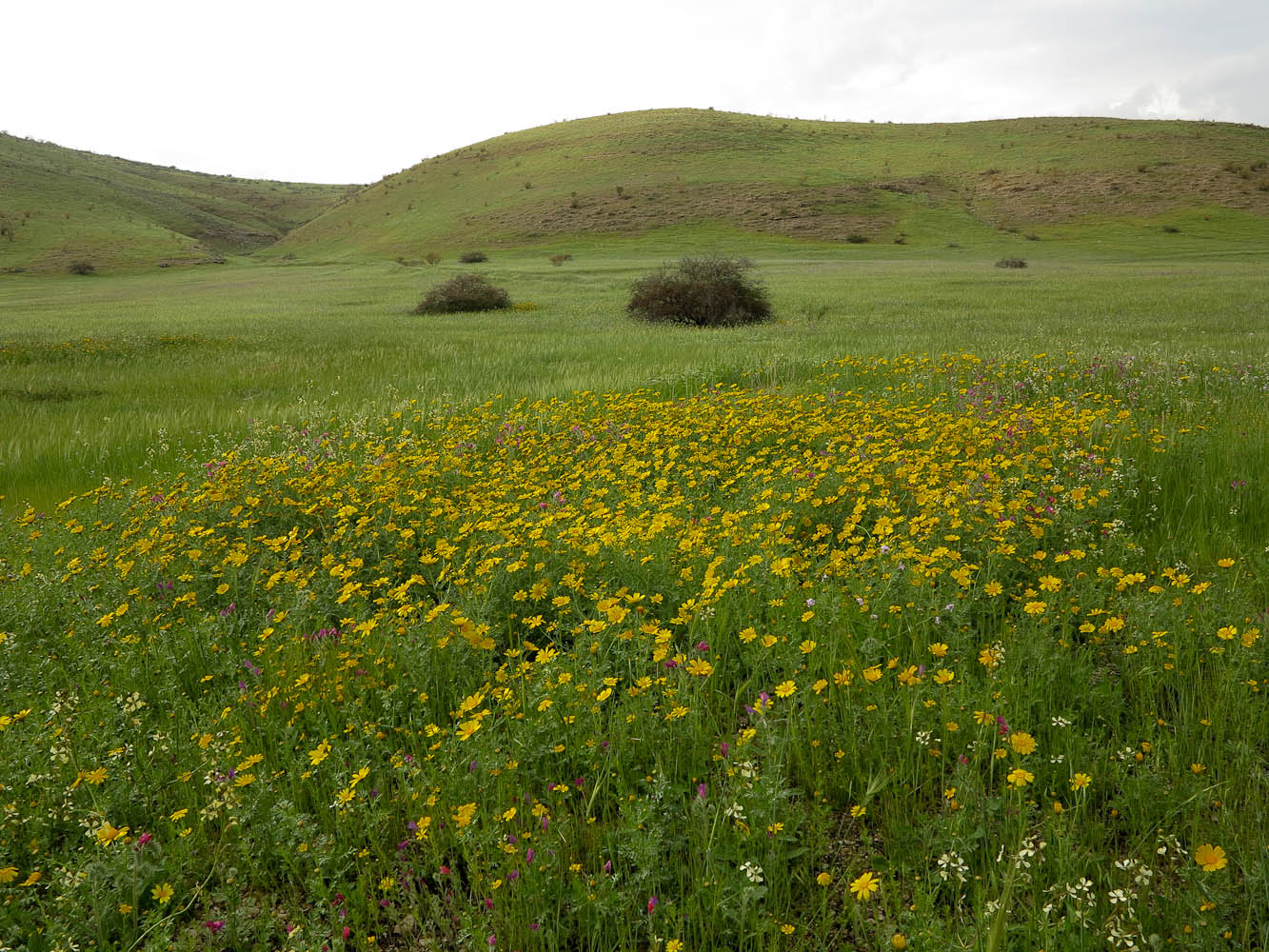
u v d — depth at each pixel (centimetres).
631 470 681
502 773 308
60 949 249
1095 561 478
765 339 1870
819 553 524
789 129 14662
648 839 258
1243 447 688
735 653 412
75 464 966
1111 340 1556
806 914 260
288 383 1505
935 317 2353
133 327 2889
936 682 343
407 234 11262
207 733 347
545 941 250
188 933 259
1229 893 234
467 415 1038
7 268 9175
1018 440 697
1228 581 433
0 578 576
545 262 7800
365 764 317
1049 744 319
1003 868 259
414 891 279
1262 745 314
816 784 303
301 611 469
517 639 452
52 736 351
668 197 10375
